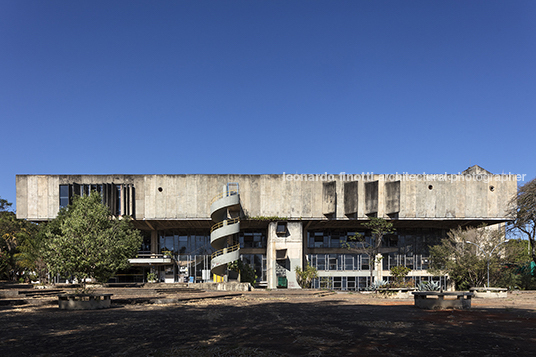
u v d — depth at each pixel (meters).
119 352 10.03
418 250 52.16
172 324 15.00
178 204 46.09
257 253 51.28
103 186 45.44
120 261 24.41
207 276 49.59
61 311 19.92
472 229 43.88
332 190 46.59
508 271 43.16
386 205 46.69
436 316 17.31
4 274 55.12
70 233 22.30
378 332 12.89
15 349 10.48
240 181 46.81
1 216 66.75
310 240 52.34
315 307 22.11
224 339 11.71
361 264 51.66
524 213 42.81
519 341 11.25
